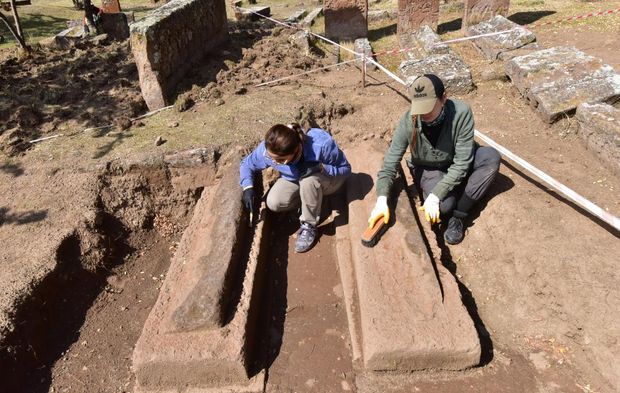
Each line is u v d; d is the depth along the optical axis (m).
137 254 3.81
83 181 3.86
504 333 2.73
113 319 3.23
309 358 2.67
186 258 3.07
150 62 4.53
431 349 2.37
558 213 3.08
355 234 3.09
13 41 8.59
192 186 4.09
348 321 2.77
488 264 3.09
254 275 2.92
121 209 3.93
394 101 4.86
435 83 2.63
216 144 4.08
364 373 2.51
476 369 2.49
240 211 3.26
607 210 3.12
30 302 2.97
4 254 3.28
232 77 5.27
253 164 3.21
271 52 5.92
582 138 3.90
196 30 5.45
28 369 2.81
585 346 2.49
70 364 2.91
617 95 4.11
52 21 10.81
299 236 3.41
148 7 13.23
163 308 2.71
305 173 3.06
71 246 3.43
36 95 5.00
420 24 7.15
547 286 2.73
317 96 4.83
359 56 5.83
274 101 4.72
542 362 2.53
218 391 2.51
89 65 5.66
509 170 3.62
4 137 4.31
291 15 9.55
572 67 4.45
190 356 2.43
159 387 2.53
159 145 4.10
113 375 2.83
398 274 2.74
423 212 3.25
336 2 7.02
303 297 3.07
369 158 3.83
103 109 4.77
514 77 4.79
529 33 5.64
